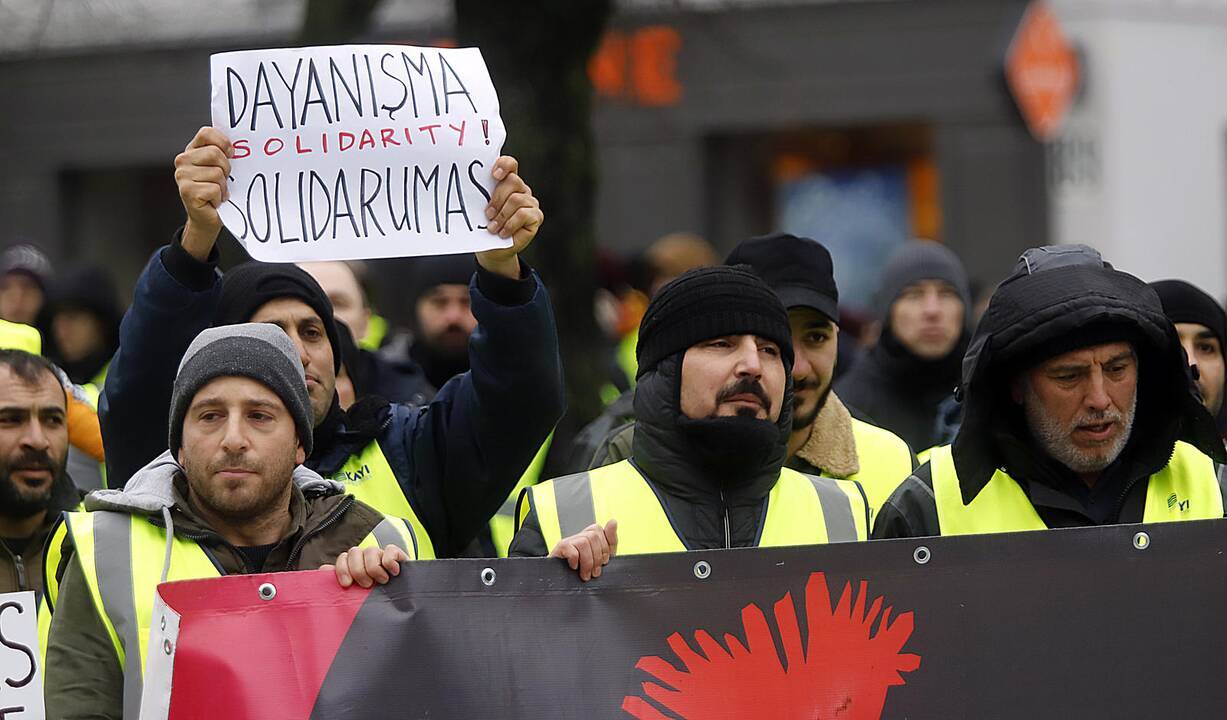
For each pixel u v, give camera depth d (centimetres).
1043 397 577
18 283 1236
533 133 991
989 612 550
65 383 785
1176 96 2269
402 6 1841
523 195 618
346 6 1239
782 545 593
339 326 805
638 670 537
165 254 628
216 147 606
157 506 560
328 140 613
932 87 2291
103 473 863
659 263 1427
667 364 606
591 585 539
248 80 613
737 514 605
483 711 529
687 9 1421
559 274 1002
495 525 844
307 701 520
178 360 638
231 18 2230
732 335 598
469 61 629
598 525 546
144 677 525
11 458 675
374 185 613
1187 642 553
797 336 741
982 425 593
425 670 528
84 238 2580
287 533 574
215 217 609
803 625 545
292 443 566
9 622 583
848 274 2411
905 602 548
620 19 1370
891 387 962
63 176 2548
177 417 566
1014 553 552
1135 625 552
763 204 2436
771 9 2312
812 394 741
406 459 695
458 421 673
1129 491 602
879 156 2386
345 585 527
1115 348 569
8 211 2558
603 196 2389
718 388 595
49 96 2494
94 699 542
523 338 645
